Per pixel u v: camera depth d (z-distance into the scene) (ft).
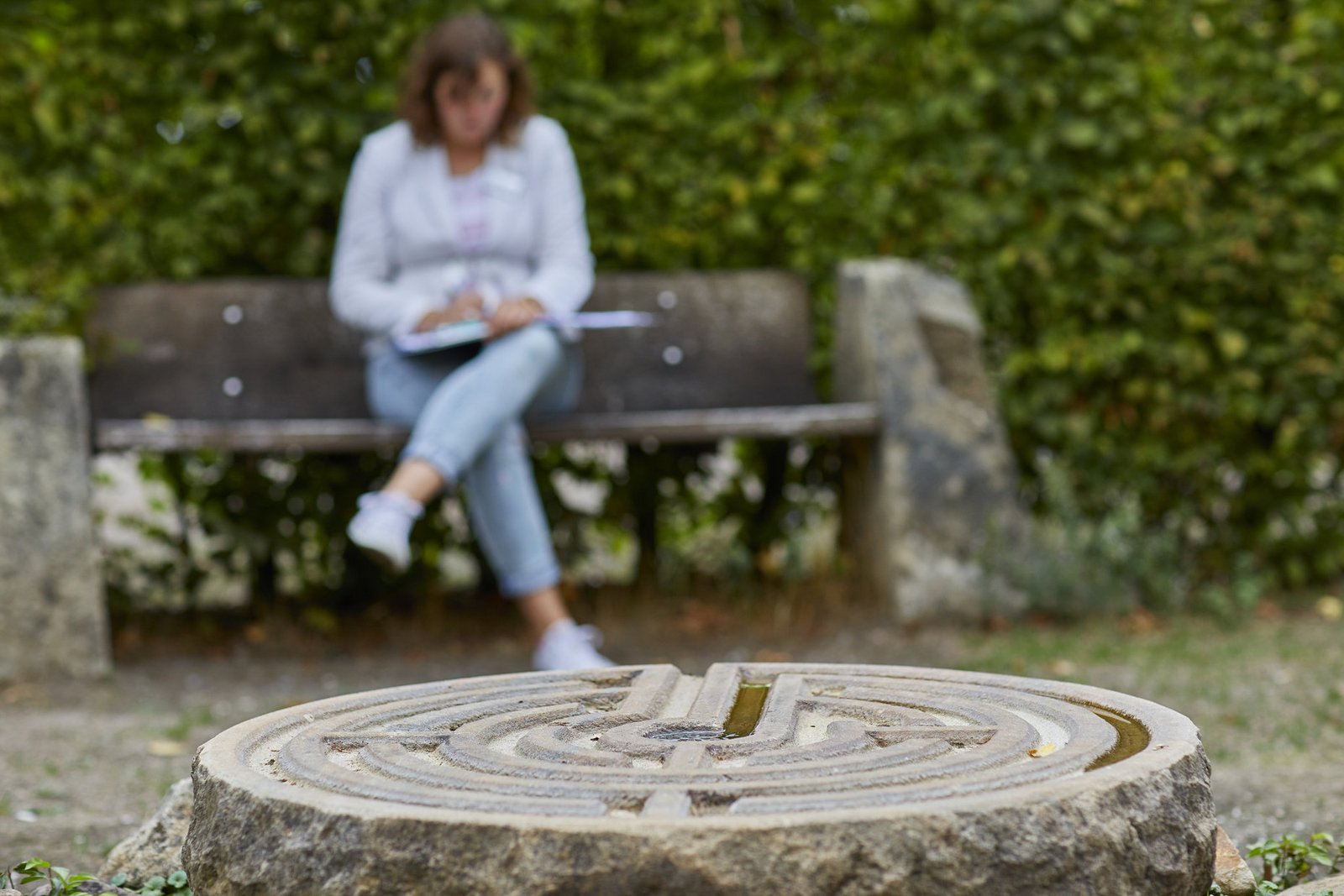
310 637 15.51
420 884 4.58
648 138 16.35
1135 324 16.39
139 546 17.90
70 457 13.48
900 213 16.24
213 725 11.76
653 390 16.74
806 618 15.52
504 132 14.12
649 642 14.94
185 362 16.14
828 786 4.88
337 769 5.25
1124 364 16.47
